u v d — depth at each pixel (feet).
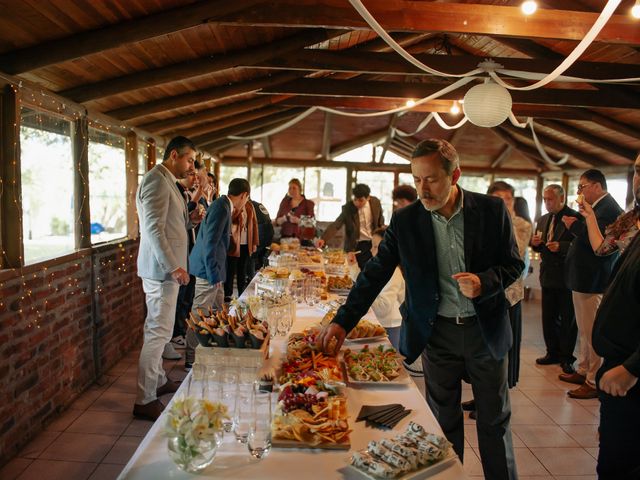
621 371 4.84
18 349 8.70
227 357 5.94
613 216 11.60
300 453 4.11
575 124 26.55
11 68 8.69
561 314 13.83
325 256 16.66
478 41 22.25
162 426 4.51
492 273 5.51
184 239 10.16
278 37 13.42
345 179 34.83
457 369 6.18
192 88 15.06
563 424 10.68
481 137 32.86
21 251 8.74
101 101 12.84
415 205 6.09
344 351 6.49
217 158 31.17
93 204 13.07
